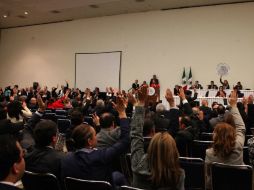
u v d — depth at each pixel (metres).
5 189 1.31
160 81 17.17
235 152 3.22
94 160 2.67
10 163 1.35
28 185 2.79
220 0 15.31
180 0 15.58
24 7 17.95
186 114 4.93
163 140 1.99
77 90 17.28
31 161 2.83
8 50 23.45
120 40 18.53
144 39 17.73
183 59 16.61
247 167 3.04
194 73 16.30
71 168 2.69
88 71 19.66
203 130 6.14
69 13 18.92
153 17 17.50
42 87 21.67
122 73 18.41
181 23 16.72
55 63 21.11
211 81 15.35
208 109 7.82
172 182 1.95
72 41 20.38
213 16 15.95
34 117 4.29
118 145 2.68
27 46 22.48
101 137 3.51
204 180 3.45
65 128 6.98
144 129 3.81
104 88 18.98
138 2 16.14
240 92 13.23
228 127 3.23
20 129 4.14
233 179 3.12
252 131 6.07
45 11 18.64
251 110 6.64
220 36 15.76
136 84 17.14
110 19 18.92
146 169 2.09
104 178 2.70
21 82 22.75
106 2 16.25
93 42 19.52
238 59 15.32
